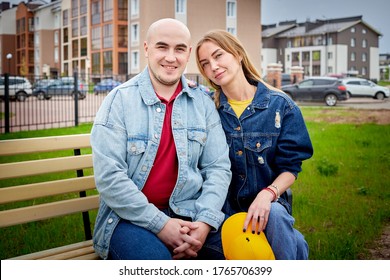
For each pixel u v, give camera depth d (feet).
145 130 8.53
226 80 9.37
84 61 169.99
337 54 225.56
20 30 165.68
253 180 9.45
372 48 214.48
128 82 8.92
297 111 9.44
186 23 146.82
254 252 7.93
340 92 78.54
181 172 8.55
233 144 9.41
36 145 8.92
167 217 8.01
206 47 9.45
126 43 160.15
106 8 161.07
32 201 16.75
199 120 8.99
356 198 17.78
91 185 9.75
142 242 7.72
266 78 104.63
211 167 9.04
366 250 12.81
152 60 8.70
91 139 8.39
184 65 8.86
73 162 9.48
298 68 119.03
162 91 8.86
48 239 13.29
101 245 8.15
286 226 8.27
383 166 23.82
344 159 25.38
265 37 257.96
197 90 9.42
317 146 30.09
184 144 8.66
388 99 90.27
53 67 169.07
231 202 9.72
